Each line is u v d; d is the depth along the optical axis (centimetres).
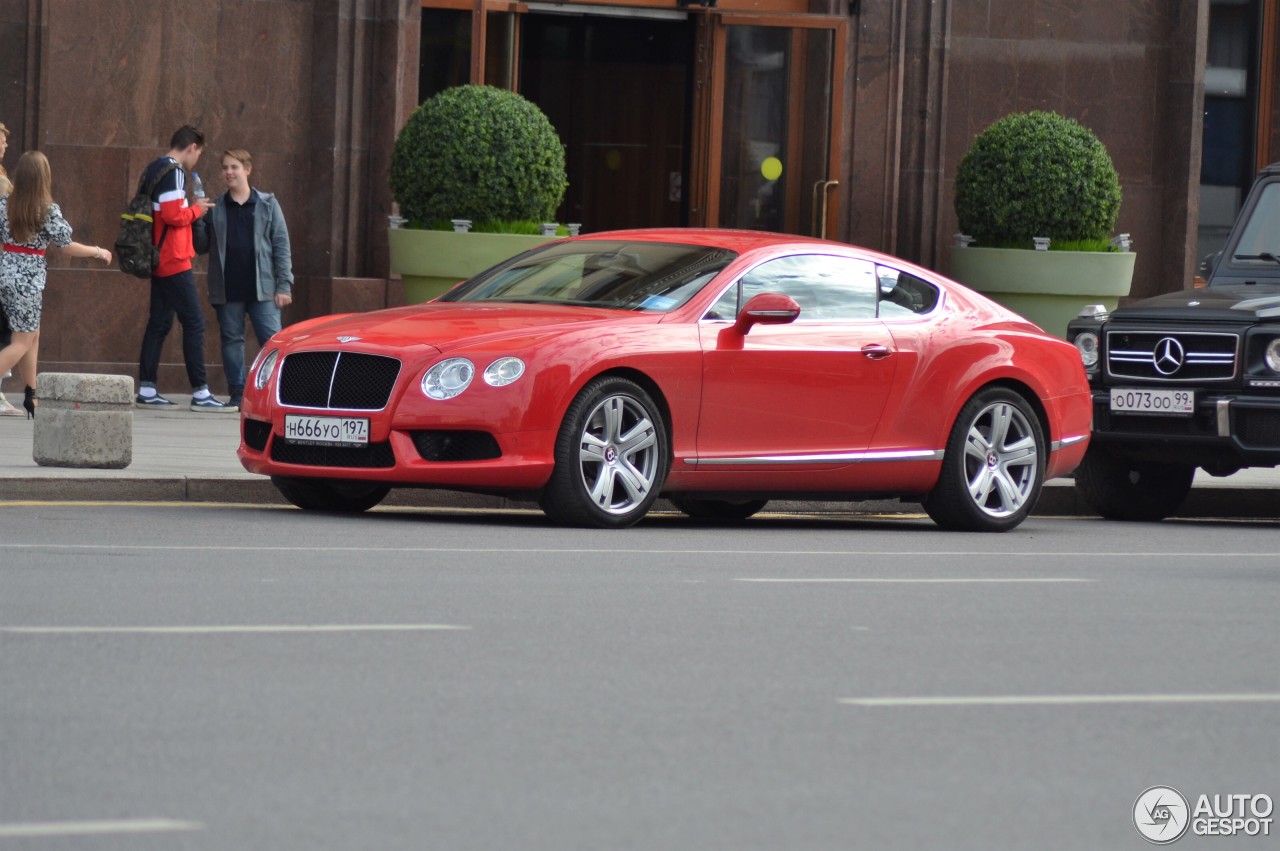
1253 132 5578
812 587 2230
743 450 2812
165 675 1591
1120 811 1280
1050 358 3123
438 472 2605
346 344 2667
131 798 1232
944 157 5069
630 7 4972
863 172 5022
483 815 1216
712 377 2772
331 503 2912
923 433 2983
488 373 2614
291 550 2375
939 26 5041
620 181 5038
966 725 1517
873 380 2922
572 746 1403
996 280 4822
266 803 1229
